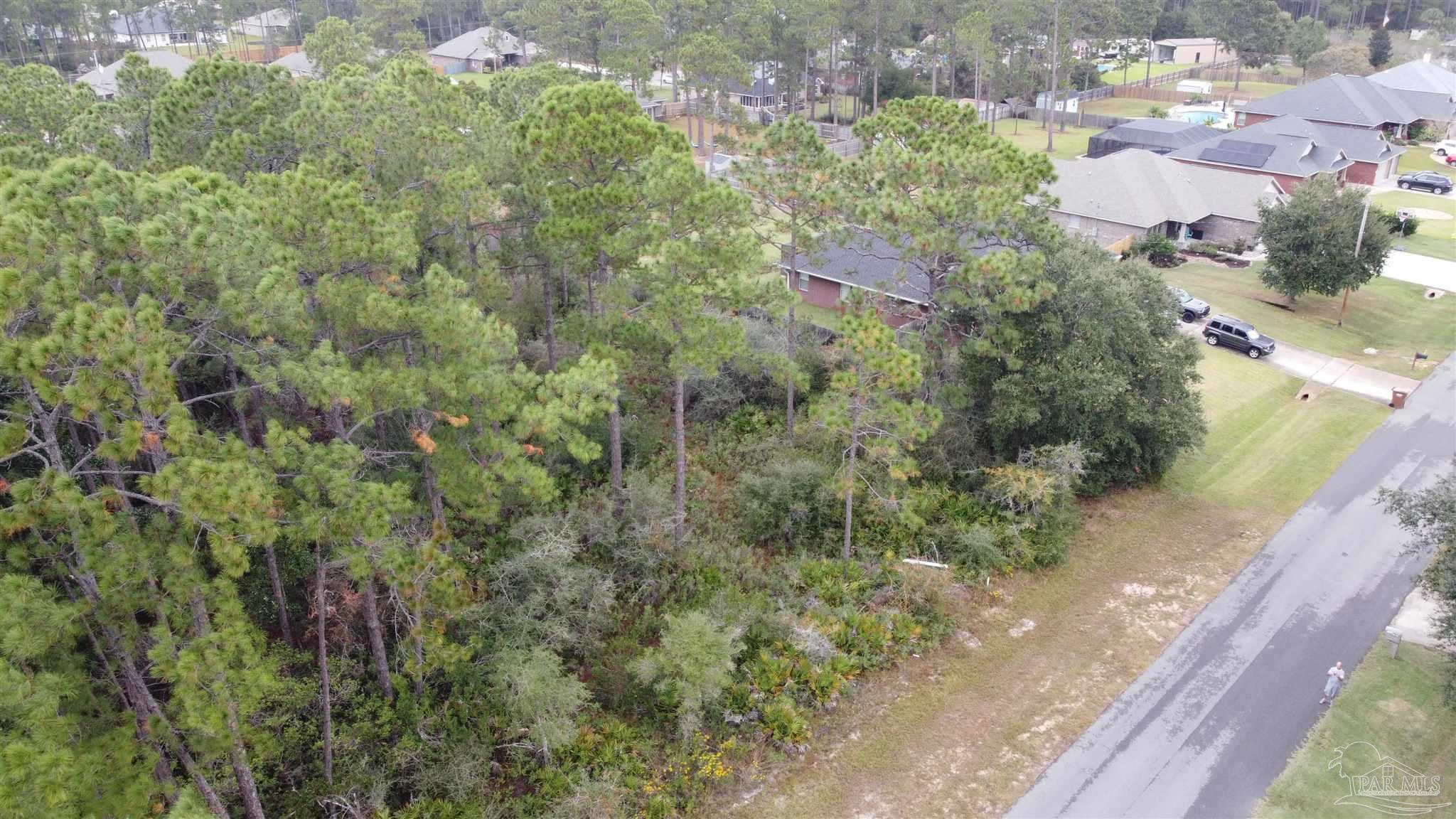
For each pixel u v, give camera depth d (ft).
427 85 98.63
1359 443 120.88
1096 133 309.22
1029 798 68.69
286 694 67.87
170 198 50.88
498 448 67.92
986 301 97.09
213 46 378.12
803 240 100.73
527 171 88.28
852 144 262.88
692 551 89.81
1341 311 162.81
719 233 82.38
